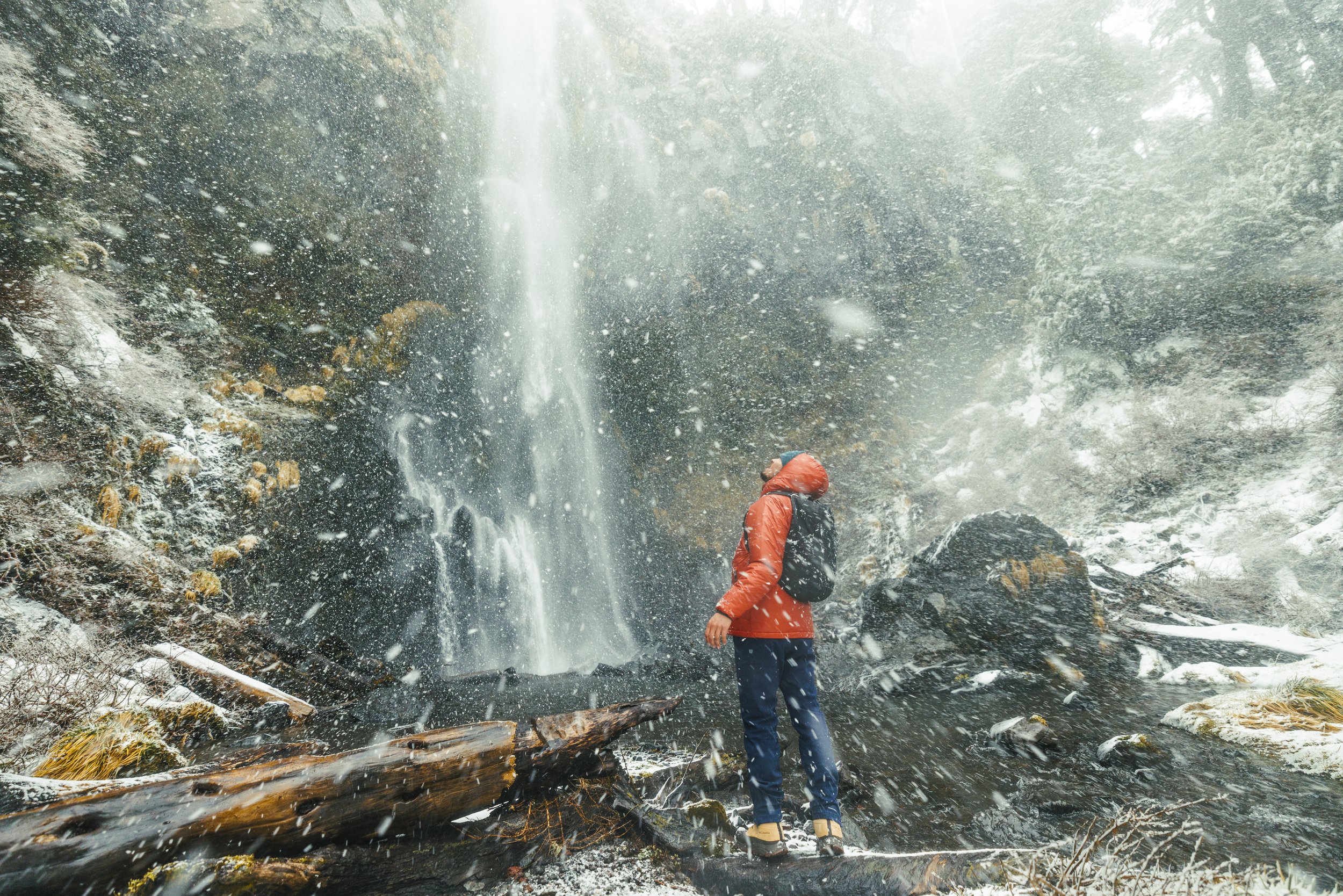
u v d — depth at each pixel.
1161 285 12.72
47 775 2.32
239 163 13.66
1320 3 16.75
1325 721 2.89
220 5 13.91
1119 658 4.92
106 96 11.90
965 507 12.15
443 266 16.84
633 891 1.59
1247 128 14.38
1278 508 8.10
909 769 2.72
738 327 18.70
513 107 18.98
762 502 2.09
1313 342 10.12
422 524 13.61
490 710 4.84
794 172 20.41
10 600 4.83
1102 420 12.29
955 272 18.62
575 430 17.89
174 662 4.46
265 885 1.31
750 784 1.85
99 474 8.26
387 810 1.61
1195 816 2.06
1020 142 20.91
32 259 9.12
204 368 11.41
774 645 1.94
